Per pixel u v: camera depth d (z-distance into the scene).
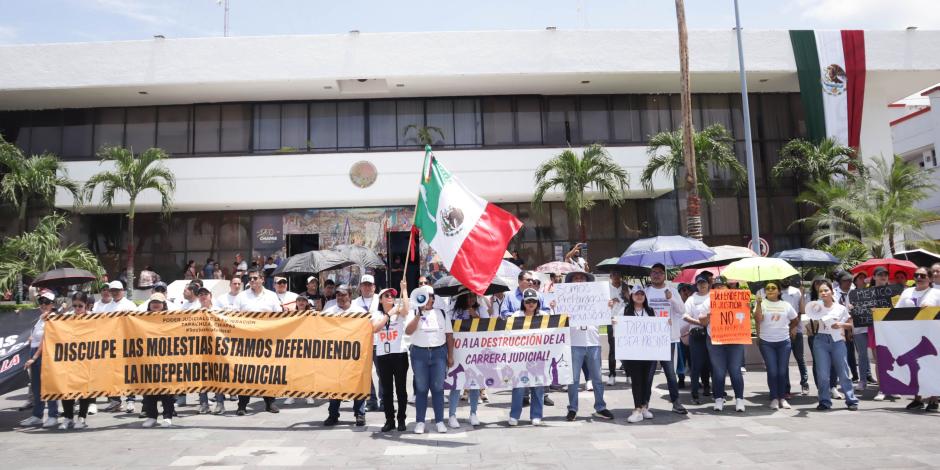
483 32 23.50
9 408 10.19
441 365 7.84
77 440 7.51
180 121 25.03
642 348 8.30
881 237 21.70
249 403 10.46
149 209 24.27
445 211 7.95
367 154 24.02
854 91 24.70
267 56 23.11
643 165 24.66
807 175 25.73
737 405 8.80
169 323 8.38
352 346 8.29
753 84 25.83
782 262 9.52
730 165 22.02
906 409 8.84
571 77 24.00
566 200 22.09
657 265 9.52
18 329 8.66
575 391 8.56
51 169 22.19
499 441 7.25
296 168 23.88
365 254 14.72
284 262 13.73
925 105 37.09
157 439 7.52
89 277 11.55
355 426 8.32
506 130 25.47
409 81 23.75
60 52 22.91
